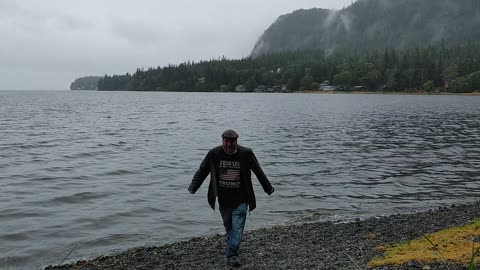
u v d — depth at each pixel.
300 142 28.19
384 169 18.72
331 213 12.02
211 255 8.23
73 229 10.22
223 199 7.11
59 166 18.58
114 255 8.46
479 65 171.38
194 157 21.62
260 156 22.09
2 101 104.62
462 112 64.12
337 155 22.64
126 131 35.50
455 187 15.43
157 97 149.75
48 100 115.94
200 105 88.44
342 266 7.28
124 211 11.77
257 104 93.25
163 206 12.34
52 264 8.16
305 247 8.63
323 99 126.62
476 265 6.73
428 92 169.38
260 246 8.76
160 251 8.57
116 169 17.98
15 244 9.14
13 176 16.25
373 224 10.55
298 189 14.75
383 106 83.31
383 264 7.11
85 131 35.31
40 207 11.99
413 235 9.30
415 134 33.66
